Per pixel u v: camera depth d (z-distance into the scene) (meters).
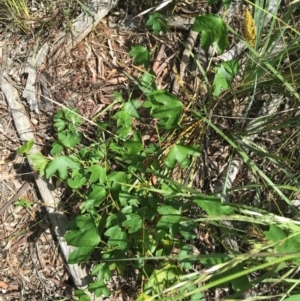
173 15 0.69
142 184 0.58
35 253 0.66
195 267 0.63
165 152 0.63
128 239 0.58
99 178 0.59
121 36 0.71
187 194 0.58
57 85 0.69
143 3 0.70
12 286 0.66
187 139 0.64
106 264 0.58
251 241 0.57
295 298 0.42
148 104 0.58
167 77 0.69
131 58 0.70
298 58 0.64
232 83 0.65
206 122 0.62
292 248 0.44
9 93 0.68
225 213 0.51
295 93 0.54
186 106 0.65
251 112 0.66
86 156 0.62
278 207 0.58
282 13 0.66
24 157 0.67
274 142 0.66
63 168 0.60
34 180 0.67
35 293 0.65
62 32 0.69
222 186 0.64
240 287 0.48
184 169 0.64
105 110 0.65
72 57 0.70
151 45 0.70
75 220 0.60
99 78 0.69
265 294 0.61
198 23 0.54
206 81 0.61
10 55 0.70
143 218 0.57
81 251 0.56
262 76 0.61
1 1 0.69
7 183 0.67
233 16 0.68
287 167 0.64
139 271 0.63
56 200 0.65
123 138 0.62
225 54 0.66
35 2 0.71
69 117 0.63
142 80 0.64
